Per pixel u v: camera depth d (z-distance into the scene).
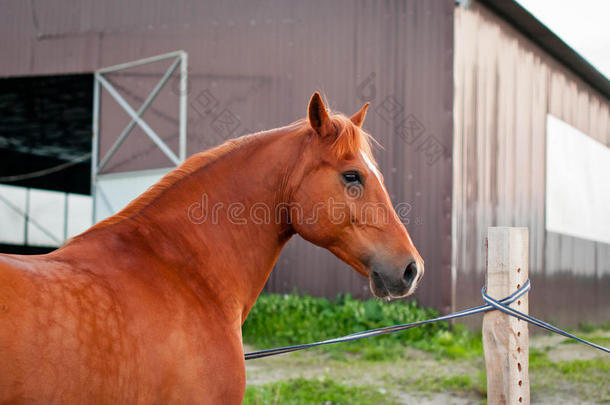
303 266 8.43
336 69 8.35
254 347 6.71
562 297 10.11
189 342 1.58
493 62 8.38
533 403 4.61
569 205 10.70
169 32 9.48
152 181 8.62
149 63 9.46
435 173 7.48
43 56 10.46
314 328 7.13
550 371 5.71
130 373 1.42
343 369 5.63
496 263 2.30
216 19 9.20
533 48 9.52
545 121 9.88
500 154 8.50
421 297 7.40
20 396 1.21
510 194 8.73
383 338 6.77
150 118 9.26
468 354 6.24
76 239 1.60
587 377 5.45
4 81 11.28
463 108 7.66
